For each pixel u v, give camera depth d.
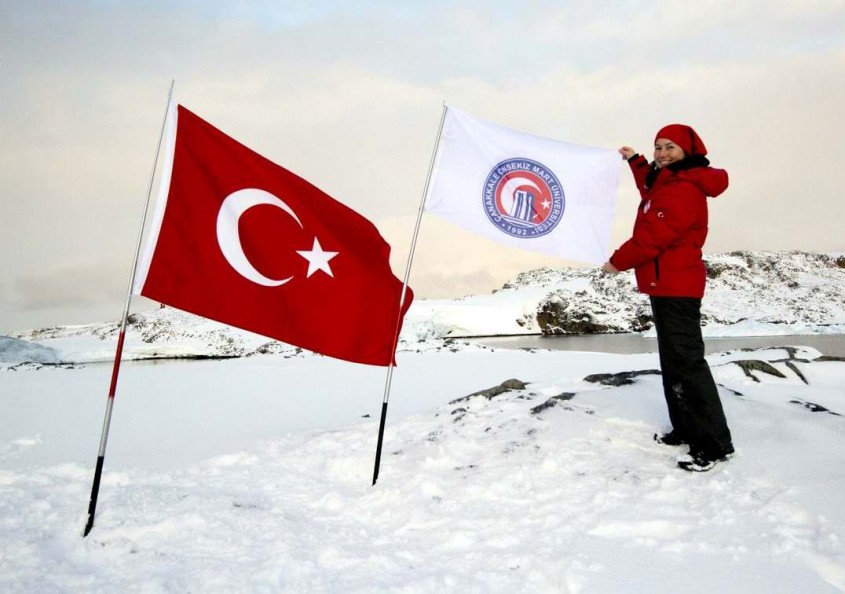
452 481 3.96
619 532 3.06
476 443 4.58
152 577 2.83
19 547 3.09
